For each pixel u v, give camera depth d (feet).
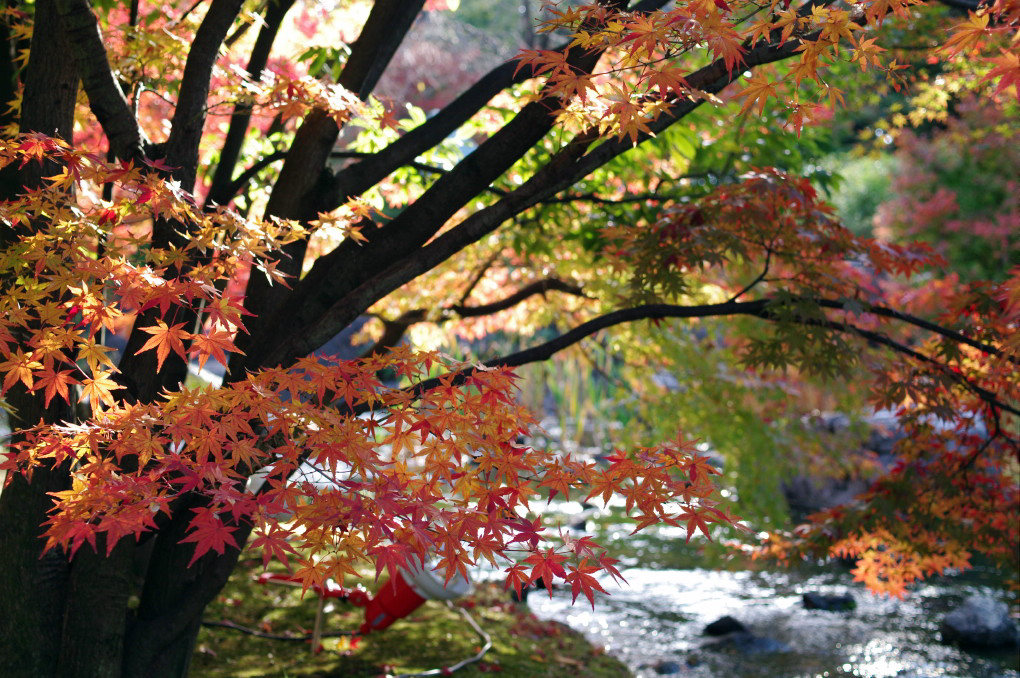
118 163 11.13
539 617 21.71
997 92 6.07
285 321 10.64
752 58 9.15
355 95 11.16
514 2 73.20
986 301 12.26
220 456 7.27
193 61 10.05
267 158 12.32
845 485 32.22
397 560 6.92
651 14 7.57
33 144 8.17
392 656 16.30
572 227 18.71
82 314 7.95
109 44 12.18
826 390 22.12
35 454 7.54
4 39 10.62
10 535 9.45
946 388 12.58
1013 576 25.79
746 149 17.72
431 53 58.59
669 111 9.43
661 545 29.86
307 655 15.94
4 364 7.32
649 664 18.83
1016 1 6.29
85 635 9.60
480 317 23.25
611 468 7.98
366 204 11.08
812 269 12.92
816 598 23.48
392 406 8.05
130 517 6.98
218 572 10.27
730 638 20.52
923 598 24.22
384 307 22.53
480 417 7.90
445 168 16.43
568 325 23.06
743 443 21.06
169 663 10.44
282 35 17.04
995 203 42.55
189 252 9.98
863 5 7.52
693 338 21.53
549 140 16.31
